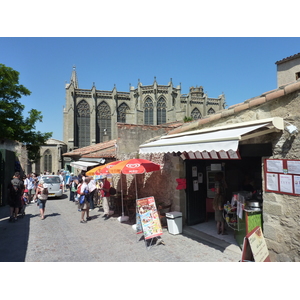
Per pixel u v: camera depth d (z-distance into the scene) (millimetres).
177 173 7945
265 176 4996
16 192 9648
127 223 8984
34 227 8664
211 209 8234
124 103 65875
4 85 22891
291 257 4441
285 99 4773
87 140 62062
